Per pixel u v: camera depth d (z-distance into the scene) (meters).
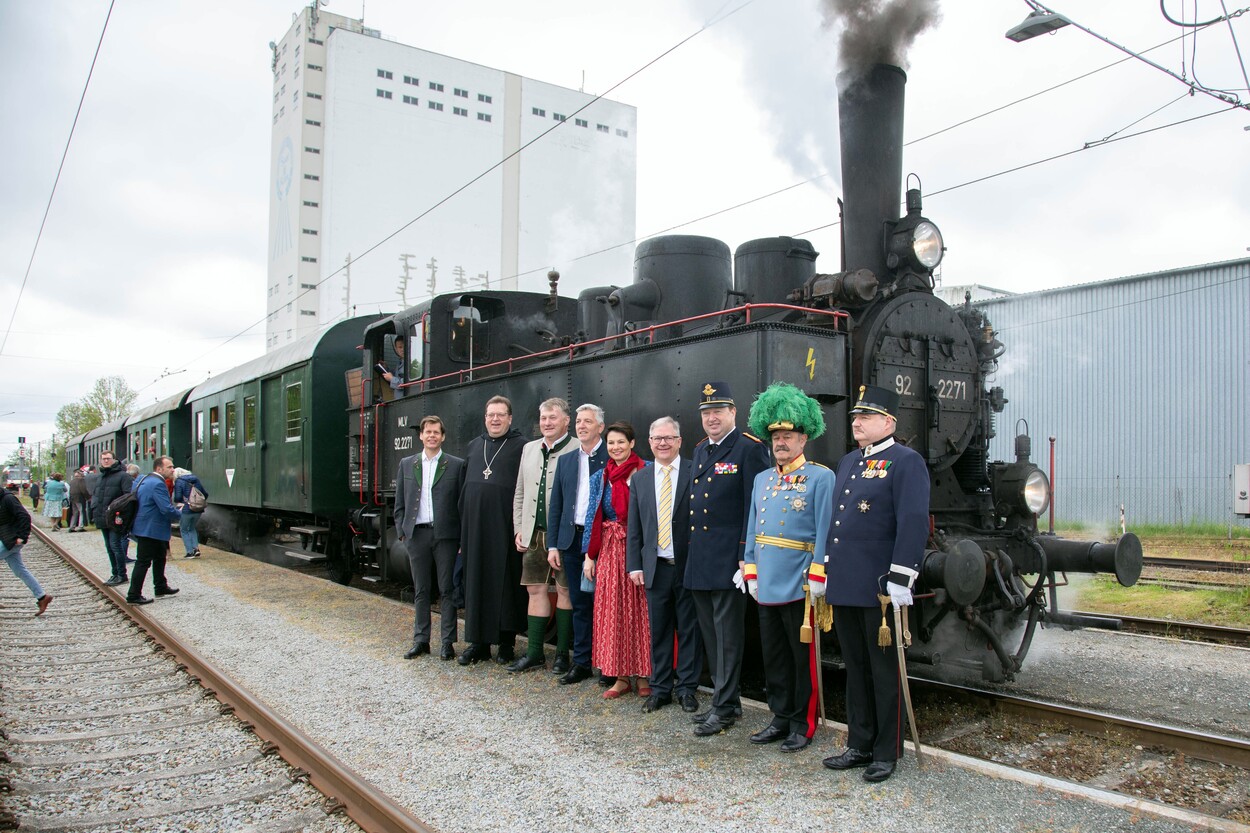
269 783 4.28
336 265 62.19
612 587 5.50
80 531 22.17
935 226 6.64
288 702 5.57
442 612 6.80
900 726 4.10
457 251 66.62
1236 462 18.97
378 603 9.25
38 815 3.95
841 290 6.11
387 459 10.55
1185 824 3.46
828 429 5.85
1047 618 6.29
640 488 5.31
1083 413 21.34
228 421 16.75
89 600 10.52
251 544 16.22
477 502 6.48
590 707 5.40
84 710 5.68
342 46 62.22
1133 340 20.66
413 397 9.87
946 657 5.61
